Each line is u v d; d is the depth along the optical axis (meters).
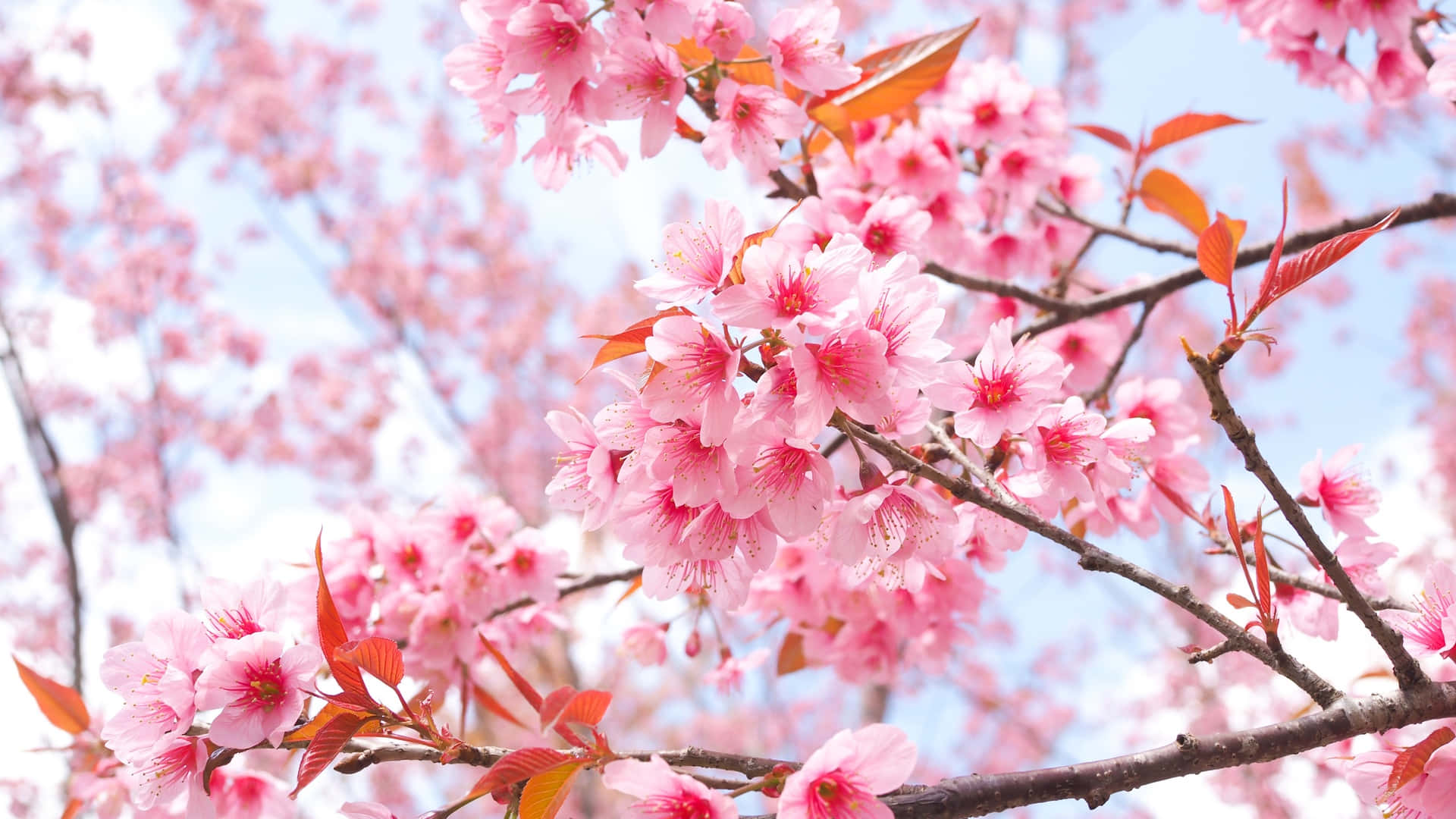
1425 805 0.82
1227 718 3.27
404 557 1.01
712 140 0.90
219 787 0.93
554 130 0.89
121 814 0.96
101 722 1.00
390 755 0.81
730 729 4.12
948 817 0.79
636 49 0.88
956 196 1.06
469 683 0.99
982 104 1.08
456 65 0.90
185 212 3.74
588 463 0.82
